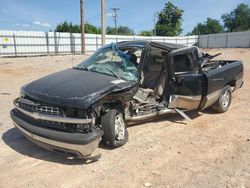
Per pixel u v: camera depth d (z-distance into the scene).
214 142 4.72
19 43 29.56
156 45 5.33
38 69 15.50
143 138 4.79
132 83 4.50
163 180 3.46
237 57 25.45
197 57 5.84
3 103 7.03
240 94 8.66
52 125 3.64
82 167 3.73
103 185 3.32
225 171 3.71
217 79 6.06
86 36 35.62
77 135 3.50
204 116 6.27
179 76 5.27
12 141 4.51
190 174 3.62
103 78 4.38
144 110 4.90
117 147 4.35
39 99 3.73
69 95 3.69
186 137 4.93
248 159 4.08
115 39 39.00
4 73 13.55
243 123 5.79
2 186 3.24
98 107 3.85
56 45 33.06
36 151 4.17
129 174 3.58
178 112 5.38
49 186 3.27
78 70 4.91
